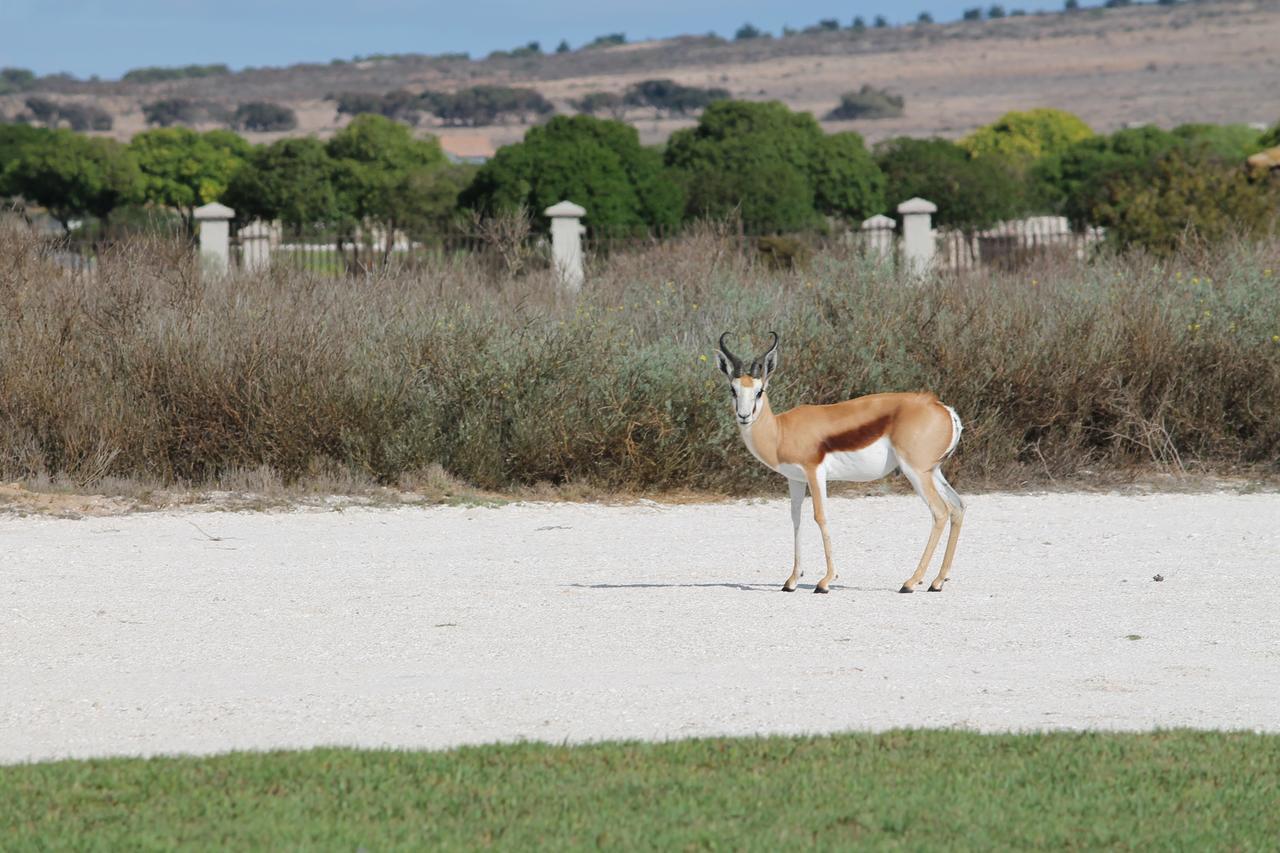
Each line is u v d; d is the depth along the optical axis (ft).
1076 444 136.98
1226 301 146.51
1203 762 52.31
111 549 98.48
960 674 65.21
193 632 73.72
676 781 50.29
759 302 145.07
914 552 98.12
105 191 564.30
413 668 66.44
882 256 160.15
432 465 127.34
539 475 127.85
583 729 56.85
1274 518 111.86
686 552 98.68
